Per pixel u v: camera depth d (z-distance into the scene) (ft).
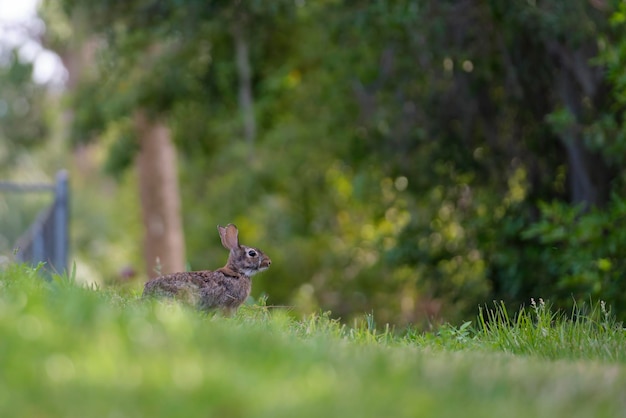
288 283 89.30
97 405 14.93
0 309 19.25
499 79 62.39
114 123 84.99
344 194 85.10
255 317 28.91
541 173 62.39
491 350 27.48
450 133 65.57
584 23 53.88
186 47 74.69
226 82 75.00
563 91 58.08
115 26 72.49
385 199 72.74
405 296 81.10
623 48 47.78
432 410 16.02
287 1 64.03
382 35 63.00
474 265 66.13
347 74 68.23
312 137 77.71
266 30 70.79
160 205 89.10
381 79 66.39
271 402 15.56
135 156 87.20
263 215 88.28
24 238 52.06
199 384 15.81
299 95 77.82
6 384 15.58
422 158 66.95
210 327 20.92
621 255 50.37
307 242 89.61
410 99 66.44
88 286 31.86
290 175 80.69
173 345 18.21
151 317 20.18
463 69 61.46
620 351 26.91
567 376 20.16
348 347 22.39
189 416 14.82
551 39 56.24
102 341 17.61
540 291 57.36
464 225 64.80
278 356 18.37
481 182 66.03
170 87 75.25
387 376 18.11
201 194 98.94
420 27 59.26
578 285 52.31
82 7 70.59
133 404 15.03
